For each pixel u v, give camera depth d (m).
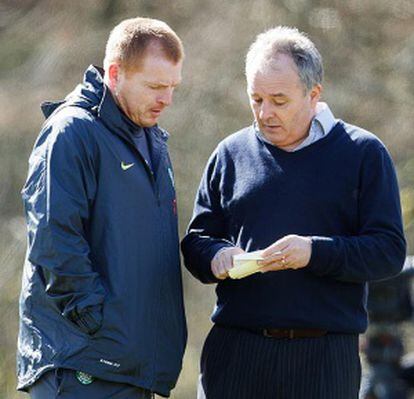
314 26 33.66
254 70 13.78
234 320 14.12
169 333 13.98
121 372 13.48
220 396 14.16
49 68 35.12
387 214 13.80
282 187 13.98
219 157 14.62
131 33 13.59
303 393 13.84
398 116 33.16
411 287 18.31
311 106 14.01
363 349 18.53
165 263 13.95
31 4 36.59
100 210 13.52
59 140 13.41
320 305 13.83
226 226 14.58
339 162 13.93
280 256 13.29
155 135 14.27
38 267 13.52
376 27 33.69
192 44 34.09
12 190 34.25
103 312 13.33
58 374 13.33
